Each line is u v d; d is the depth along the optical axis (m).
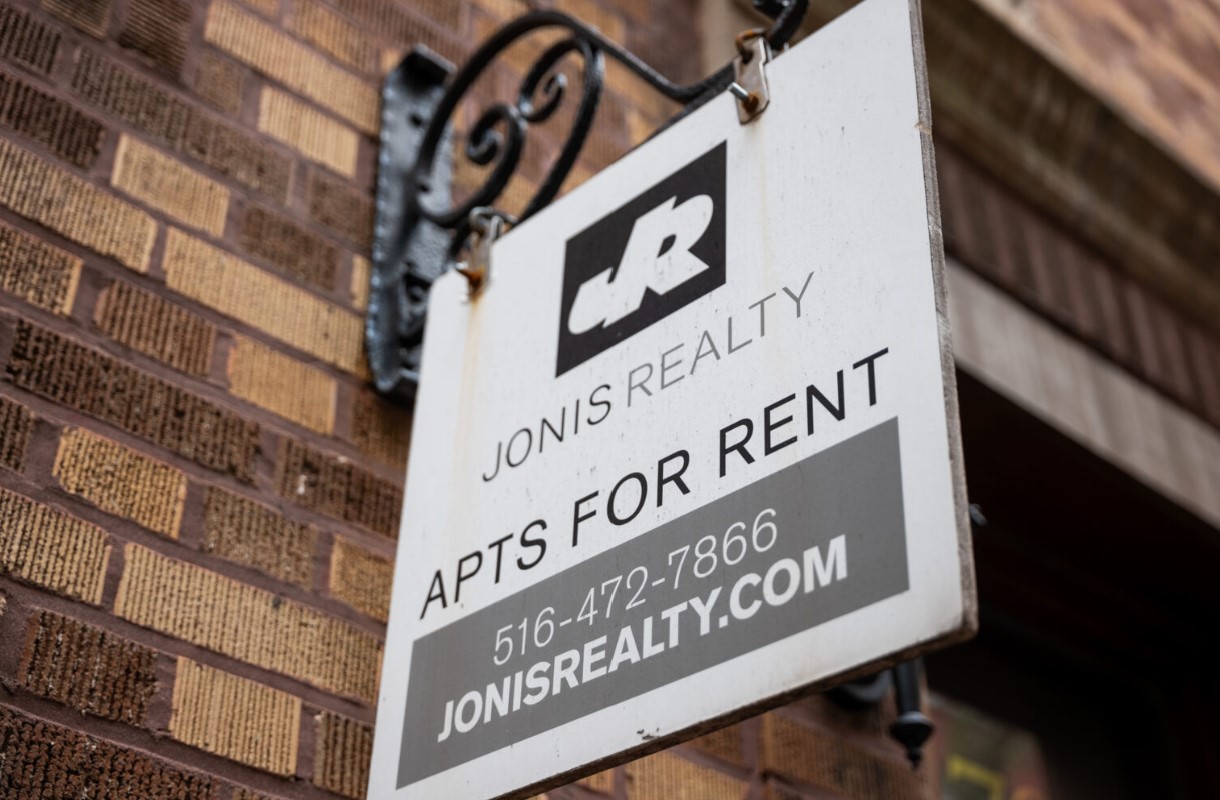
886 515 1.66
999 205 4.36
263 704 2.28
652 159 2.25
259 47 2.97
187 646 2.25
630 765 2.69
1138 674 4.64
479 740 1.90
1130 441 4.20
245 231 2.71
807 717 3.02
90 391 2.34
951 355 1.71
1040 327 4.21
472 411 2.25
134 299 2.48
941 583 1.57
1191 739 4.54
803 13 2.27
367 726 2.38
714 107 2.20
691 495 1.86
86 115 2.59
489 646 1.97
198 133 2.75
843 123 2.00
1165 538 4.34
